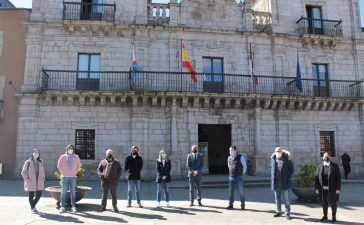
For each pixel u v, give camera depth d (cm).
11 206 1081
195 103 2012
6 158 1873
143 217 934
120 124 1962
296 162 2120
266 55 2195
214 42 2141
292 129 2153
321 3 2358
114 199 1008
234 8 2216
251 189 1636
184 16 2139
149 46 2058
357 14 2409
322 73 2298
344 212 1042
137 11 2081
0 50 1972
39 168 992
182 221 891
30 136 1875
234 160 1100
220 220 912
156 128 1988
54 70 1873
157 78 2003
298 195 1221
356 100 2222
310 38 2242
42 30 1991
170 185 1678
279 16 2261
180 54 2083
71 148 1025
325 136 2222
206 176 2006
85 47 2008
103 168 1025
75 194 1037
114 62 2016
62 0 2038
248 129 2097
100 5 1984
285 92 2147
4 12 2011
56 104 1931
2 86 1938
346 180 2011
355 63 2342
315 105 2183
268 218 945
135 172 1097
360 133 2261
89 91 1884
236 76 2103
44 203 1145
